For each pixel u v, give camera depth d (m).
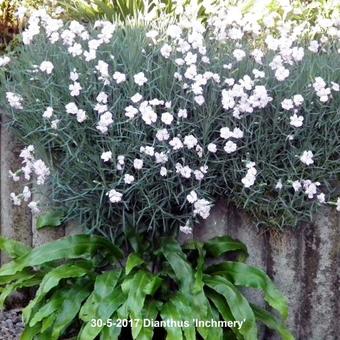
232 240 0.96
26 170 0.96
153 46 0.98
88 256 0.94
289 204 0.93
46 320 0.89
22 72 0.99
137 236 0.96
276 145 0.91
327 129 0.92
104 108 0.87
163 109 0.92
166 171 0.88
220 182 0.95
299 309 1.00
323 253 0.98
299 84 0.92
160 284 0.89
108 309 0.86
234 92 0.86
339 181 0.96
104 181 0.90
